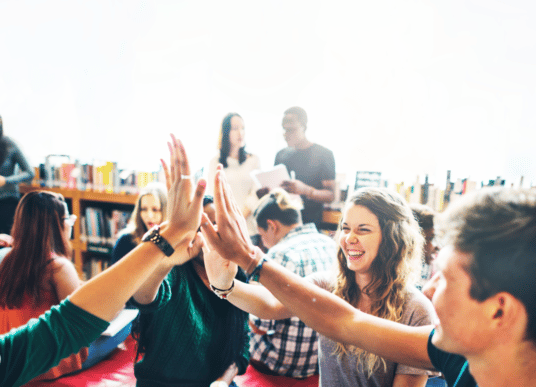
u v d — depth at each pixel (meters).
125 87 3.60
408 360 0.66
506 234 0.38
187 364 1.15
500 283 0.38
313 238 1.71
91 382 1.77
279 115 3.21
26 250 1.61
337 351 0.99
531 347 0.39
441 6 2.63
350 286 1.08
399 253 0.97
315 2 2.97
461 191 2.60
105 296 0.54
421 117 2.78
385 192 1.01
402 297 0.97
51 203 1.67
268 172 2.77
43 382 1.75
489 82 2.58
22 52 3.79
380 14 2.81
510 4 2.46
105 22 3.58
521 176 2.54
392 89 2.84
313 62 3.05
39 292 1.64
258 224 1.98
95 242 3.30
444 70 2.68
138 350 1.16
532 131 2.51
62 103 3.76
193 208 0.59
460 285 0.41
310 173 2.88
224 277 0.93
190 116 3.46
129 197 3.15
